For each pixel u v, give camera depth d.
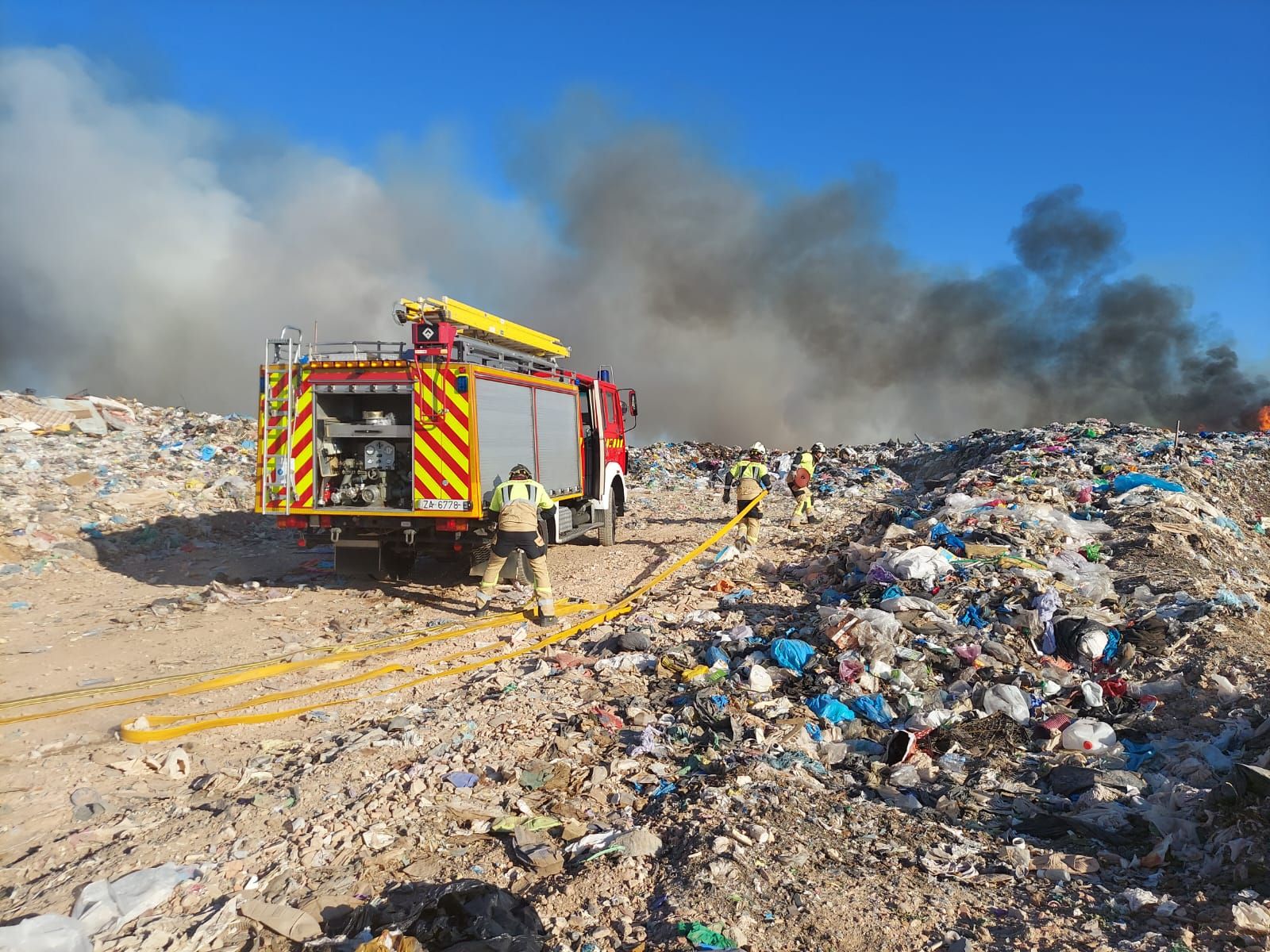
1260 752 5.08
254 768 5.24
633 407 15.48
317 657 7.83
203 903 3.78
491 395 10.16
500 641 8.43
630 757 5.45
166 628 8.77
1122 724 6.05
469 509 9.68
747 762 5.31
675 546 14.18
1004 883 4.03
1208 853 4.16
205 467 17.22
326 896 3.79
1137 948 3.38
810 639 7.59
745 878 3.91
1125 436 24.28
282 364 10.10
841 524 16.47
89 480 14.58
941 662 7.03
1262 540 16.06
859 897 3.83
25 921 3.32
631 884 3.93
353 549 10.66
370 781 5.02
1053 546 10.42
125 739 5.72
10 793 4.90
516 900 3.66
